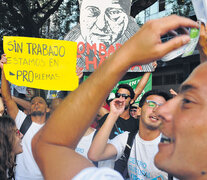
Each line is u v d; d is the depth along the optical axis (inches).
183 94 14.7
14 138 69.9
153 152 71.1
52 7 430.3
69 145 18.3
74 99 17.4
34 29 384.5
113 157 75.2
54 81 145.3
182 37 13.3
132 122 136.6
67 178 17.0
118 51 15.5
